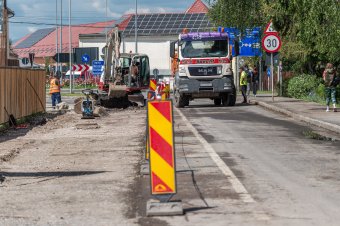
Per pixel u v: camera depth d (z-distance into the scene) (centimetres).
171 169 923
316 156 1496
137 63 4003
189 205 963
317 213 895
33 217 909
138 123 2647
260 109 3325
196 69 3522
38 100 3266
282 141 1819
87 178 1248
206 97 3625
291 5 3300
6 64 3672
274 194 1038
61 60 8356
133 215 906
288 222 843
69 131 2350
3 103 2452
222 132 2094
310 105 3250
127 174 1283
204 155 1524
